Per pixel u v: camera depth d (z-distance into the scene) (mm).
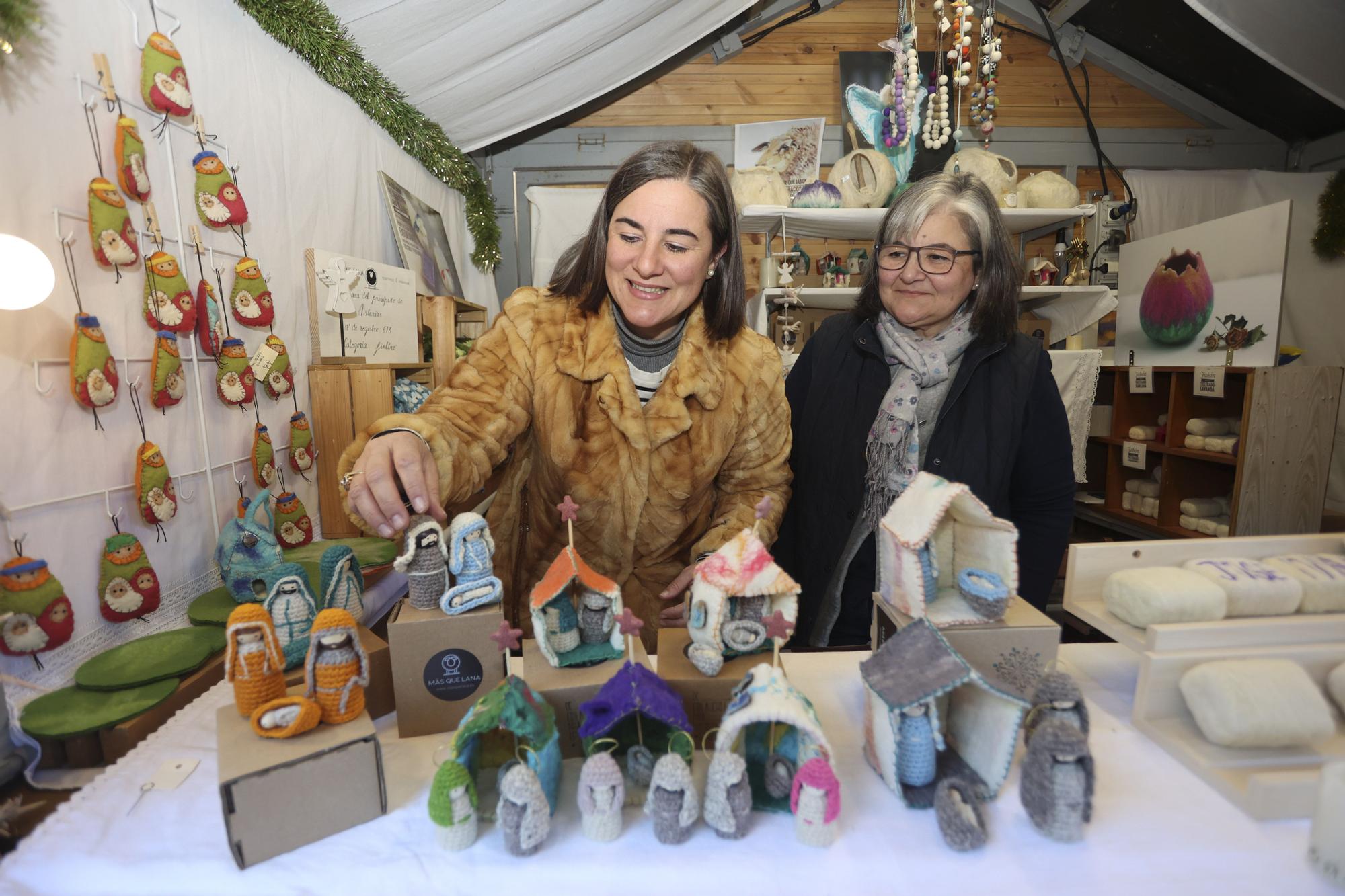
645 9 3104
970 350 1443
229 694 1009
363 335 2305
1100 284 3506
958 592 952
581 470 1228
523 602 1384
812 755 718
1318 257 3650
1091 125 3836
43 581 1052
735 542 908
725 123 4055
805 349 1691
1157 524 2951
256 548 1396
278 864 680
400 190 2947
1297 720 788
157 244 1426
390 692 963
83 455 1227
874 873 664
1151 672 879
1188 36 3557
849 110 3875
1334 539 1055
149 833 713
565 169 4172
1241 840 706
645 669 792
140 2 1425
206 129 1651
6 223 1074
